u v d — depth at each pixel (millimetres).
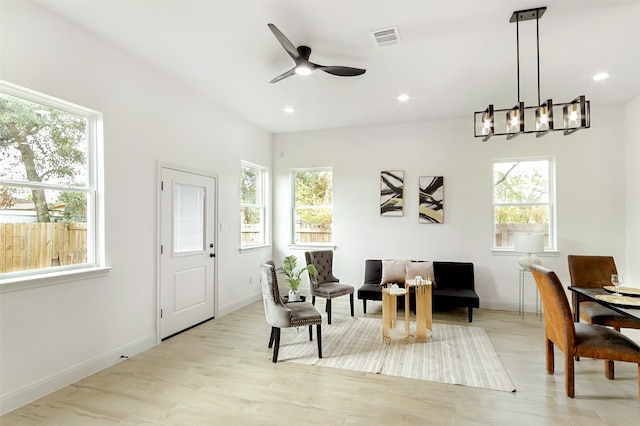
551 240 4883
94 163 2980
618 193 4531
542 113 2604
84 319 2820
